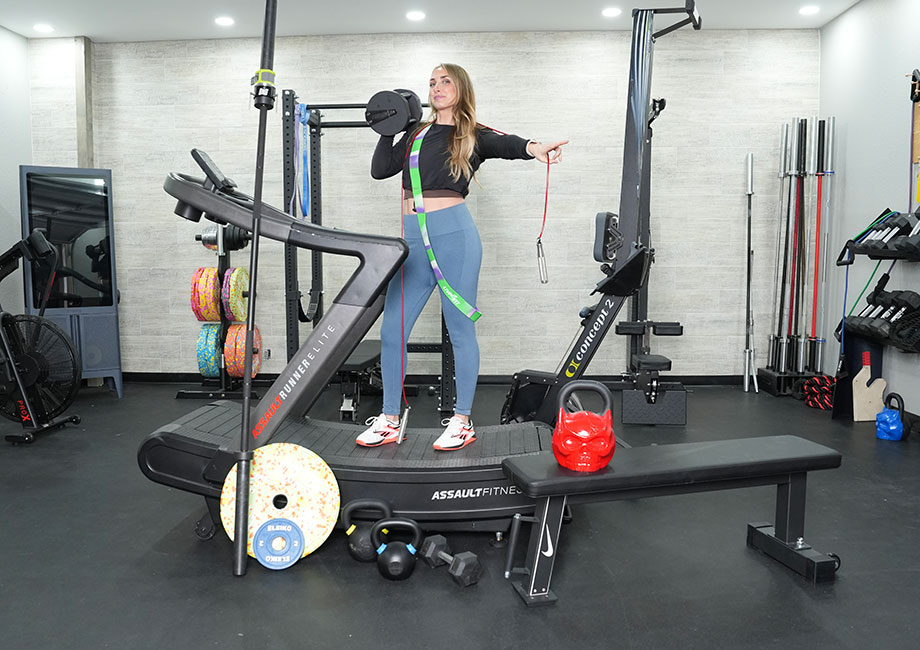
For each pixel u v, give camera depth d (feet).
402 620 6.52
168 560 7.87
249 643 6.13
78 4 15.65
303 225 7.79
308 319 16.01
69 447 12.55
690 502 9.77
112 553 8.06
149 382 18.94
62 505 9.62
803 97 17.94
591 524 8.98
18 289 17.79
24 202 16.11
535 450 8.59
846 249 14.65
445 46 17.92
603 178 18.01
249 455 7.48
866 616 6.57
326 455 8.38
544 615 6.61
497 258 18.26
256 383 18.30
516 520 7.17
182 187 7.93
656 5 15.85
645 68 10.19
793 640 6.15
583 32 17.76
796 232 17.38
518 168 18.03
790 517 7.68
